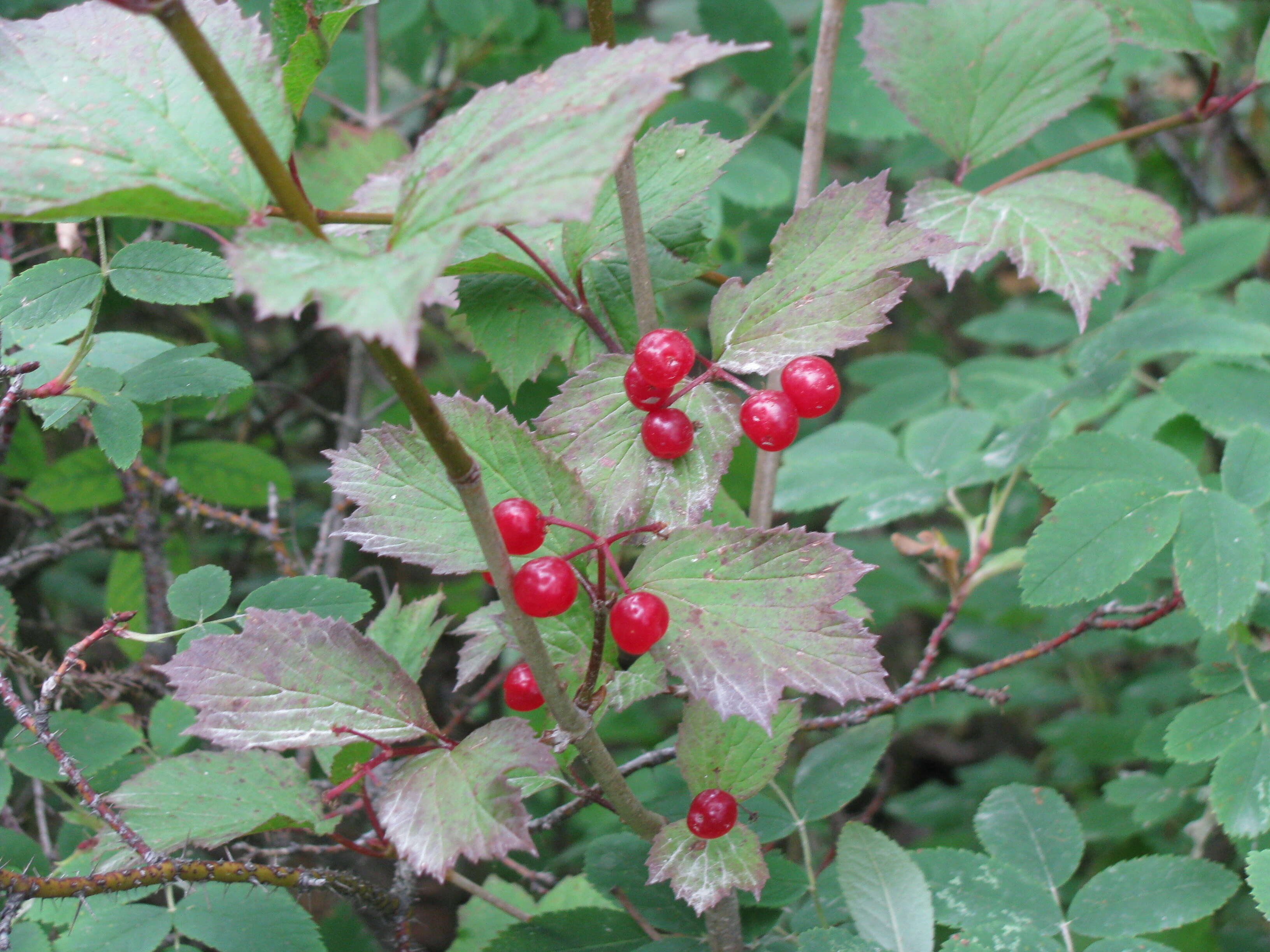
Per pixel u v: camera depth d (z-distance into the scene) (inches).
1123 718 20.4
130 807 10.7
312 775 17.0
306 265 7.9
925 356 22.5
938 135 14.3
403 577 22.6
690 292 28.8
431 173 8.4
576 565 10.3
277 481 18.3
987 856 13.3
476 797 9.2
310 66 9.8
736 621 9.7
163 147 8.7
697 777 11.0
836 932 11.6
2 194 8.4
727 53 8.3
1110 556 13.0
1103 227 13.0
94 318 11.7
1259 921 16.6
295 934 11.5
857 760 13.6
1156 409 16.3
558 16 25.2
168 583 16.9
